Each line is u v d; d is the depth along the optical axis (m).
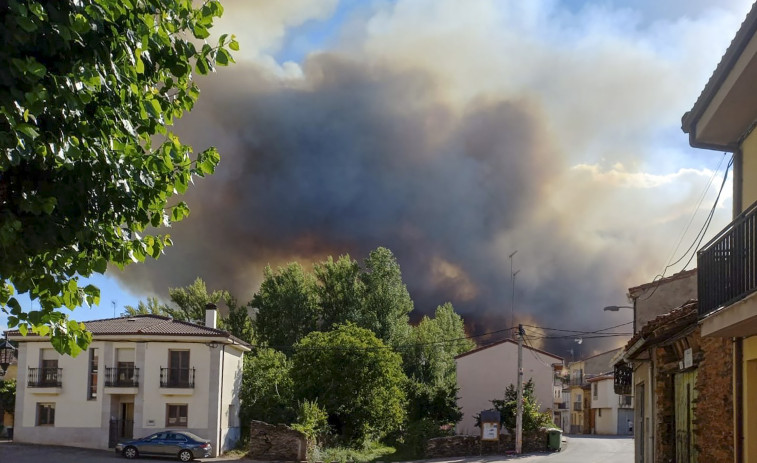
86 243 5.93
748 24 8.32
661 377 15.07
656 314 20.84
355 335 42.88
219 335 36.97
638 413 19.19
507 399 45.84
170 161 6.20
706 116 10.57
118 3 5.63
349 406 41.28
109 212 6.05
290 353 55.81
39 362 36.97
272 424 38.66
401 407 43.62
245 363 43.59
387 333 58.22
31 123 5.21
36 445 35.97
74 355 6.39
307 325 59.53
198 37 6.25
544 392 53.00
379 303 59.06
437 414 47.78
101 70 5.54
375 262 60.41
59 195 5.61
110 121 5.77
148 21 5.91
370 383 41.25
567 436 60.38
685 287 20.75
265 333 58.88
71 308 6.23
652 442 15.67
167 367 36.84
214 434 36.38
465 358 53.78
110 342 37.03
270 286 60.62
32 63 4.80
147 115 6.00
